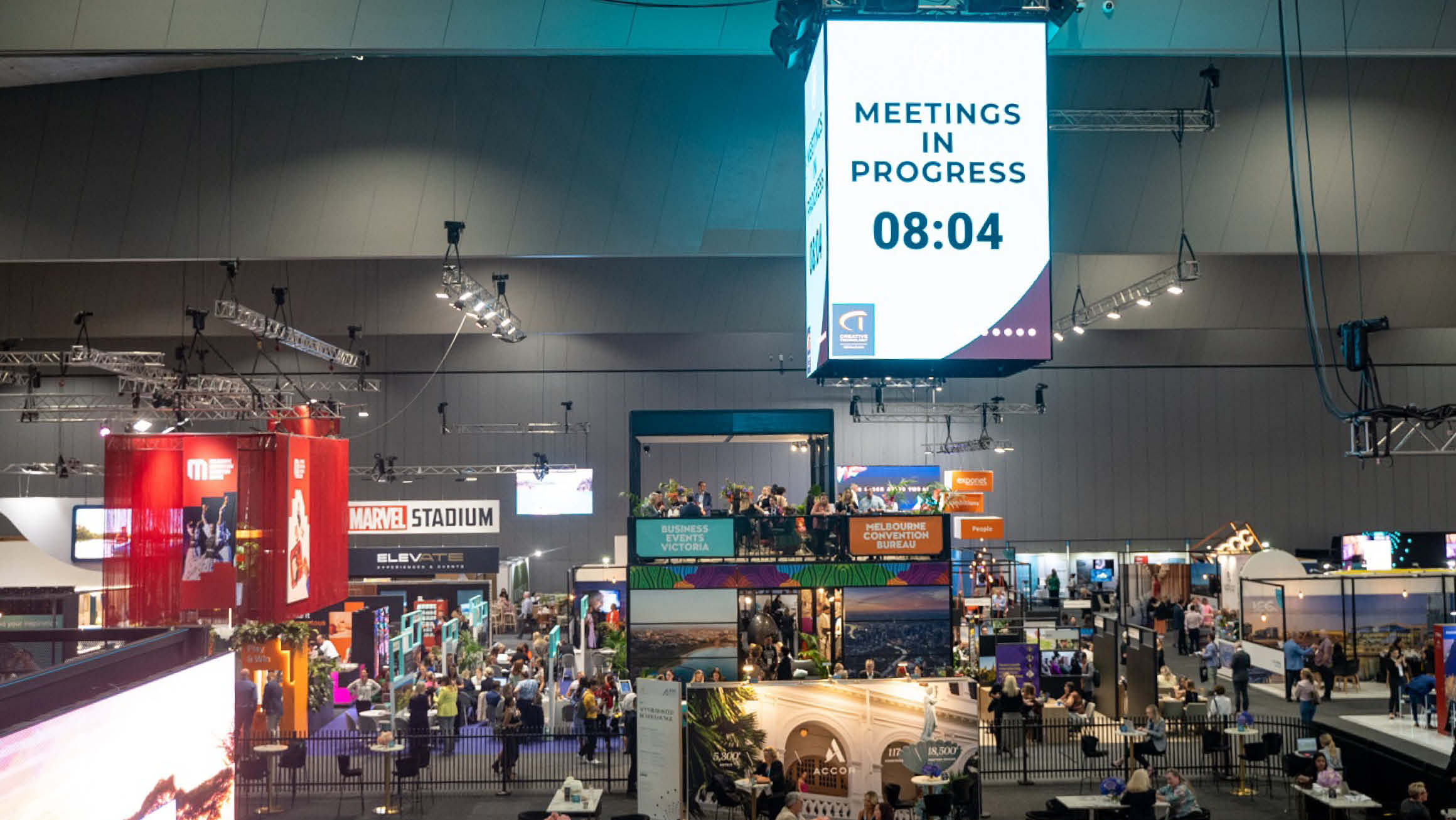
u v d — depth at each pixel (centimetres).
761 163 2150
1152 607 3741
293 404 3559
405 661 2472
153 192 2158
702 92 2139
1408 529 4184
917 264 1149
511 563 3825
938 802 1493
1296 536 4181
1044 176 1164
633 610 2041
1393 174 2219
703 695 1562
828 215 1149
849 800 1534
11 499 3222
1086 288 3322
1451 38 1538
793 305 3494
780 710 1559
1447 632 2119
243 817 1716
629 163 2150
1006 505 4181
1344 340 1645
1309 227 2236
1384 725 2200
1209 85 2069
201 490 2180
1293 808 1739
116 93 2141
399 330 3391
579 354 4144
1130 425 4209
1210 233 2247
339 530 2625
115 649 1086
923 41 1167
